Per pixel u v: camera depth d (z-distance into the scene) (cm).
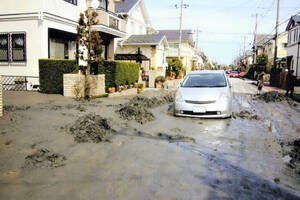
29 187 307
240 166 395
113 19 1730
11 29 1259
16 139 466
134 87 1462
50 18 1259
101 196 291
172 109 949
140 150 457
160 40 2336
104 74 1169
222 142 525
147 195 296
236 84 2773
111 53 1897
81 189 306
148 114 772
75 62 1076
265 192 313
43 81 1086
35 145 445
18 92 1096
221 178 349
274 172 376
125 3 2650
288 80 1473
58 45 1381
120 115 738
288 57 2773
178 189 313
